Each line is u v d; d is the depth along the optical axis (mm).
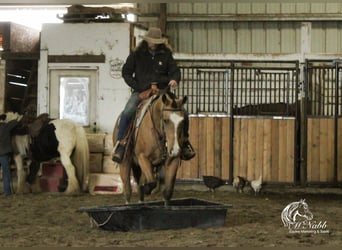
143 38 8133
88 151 12414
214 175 13172
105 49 13562
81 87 13703
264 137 13062
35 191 12672
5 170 12180
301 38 15031
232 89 13164
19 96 14836
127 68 8117
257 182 12555
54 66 13742
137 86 8016
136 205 7520
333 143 12938
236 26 15414
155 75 8008
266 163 13047
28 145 12344
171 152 6934
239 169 13125
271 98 13547
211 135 13188
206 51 15523
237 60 13242
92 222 7578
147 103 7574
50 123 12273
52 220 8500
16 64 14516
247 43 15391
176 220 7254
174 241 6496
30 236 7082
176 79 7961
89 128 13656
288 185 12977
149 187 7398
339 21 15008
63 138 12078
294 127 12984
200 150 13211
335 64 12930
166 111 7066
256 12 15211
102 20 13750
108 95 13562
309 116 12984
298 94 13000
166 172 7359
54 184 12609
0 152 12078
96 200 11156
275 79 13102
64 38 13711
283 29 15250
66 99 13750
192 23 15562
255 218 8523
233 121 13141
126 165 8117
